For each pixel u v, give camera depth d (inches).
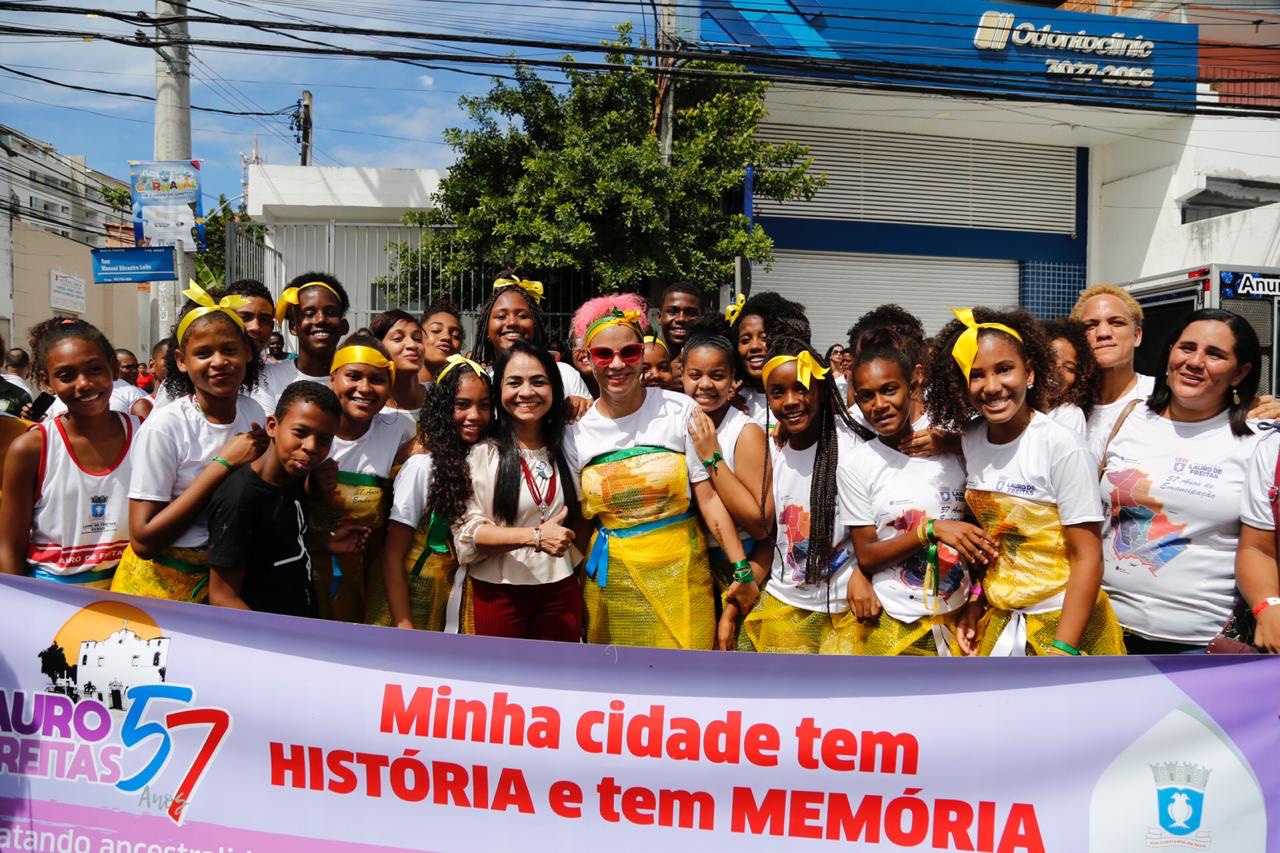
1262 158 563.2
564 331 434.6
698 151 444.8
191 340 130.3
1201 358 123.3
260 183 530.6
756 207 541.3
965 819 107.0
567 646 111.3
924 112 533.0
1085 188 595.5
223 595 121.6
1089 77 426.3
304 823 114.5
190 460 130.7
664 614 138.3
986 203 577.3
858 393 130.6
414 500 136.6
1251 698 104.4
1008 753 106.4
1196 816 104.4
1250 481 120.3
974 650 126.8
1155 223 568.7
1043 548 118.6
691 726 109.6
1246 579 120.3
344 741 113.9
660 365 173.0
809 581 138.3
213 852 115.4
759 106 472.7
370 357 137.5
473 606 138.0
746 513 138.6
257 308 177.2
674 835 110.1
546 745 111.1
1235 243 519.5
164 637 117.6
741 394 172.7
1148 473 129.3
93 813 117.8
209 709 116.1
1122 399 145.5
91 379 130.4
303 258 499.2
